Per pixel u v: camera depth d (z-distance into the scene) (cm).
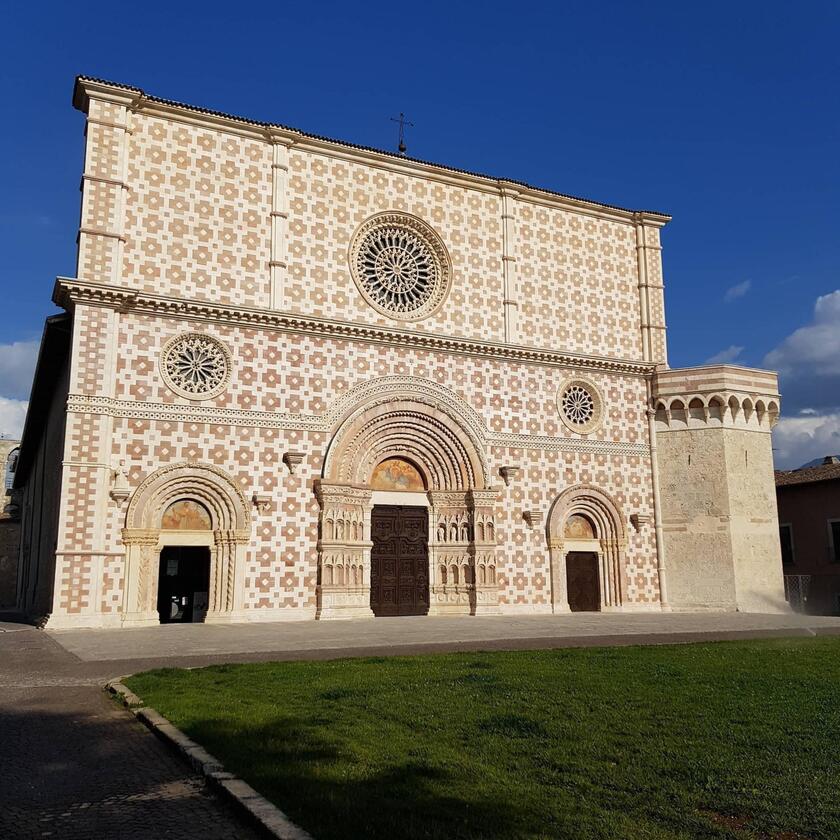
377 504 3919
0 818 831
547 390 4325
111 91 3484
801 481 5572
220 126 3725
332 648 2302
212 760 981
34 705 1428
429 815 782
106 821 821
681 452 4500
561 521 4200
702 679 1602
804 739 1085
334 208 3938
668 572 4416
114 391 3303
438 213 4231
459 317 4172
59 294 3344
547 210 4559
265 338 3653
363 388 3831
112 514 3225
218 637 2659
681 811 802
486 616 3775
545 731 1132
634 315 4697
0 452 8031
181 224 3572
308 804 813
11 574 7088
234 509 3438
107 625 3138
